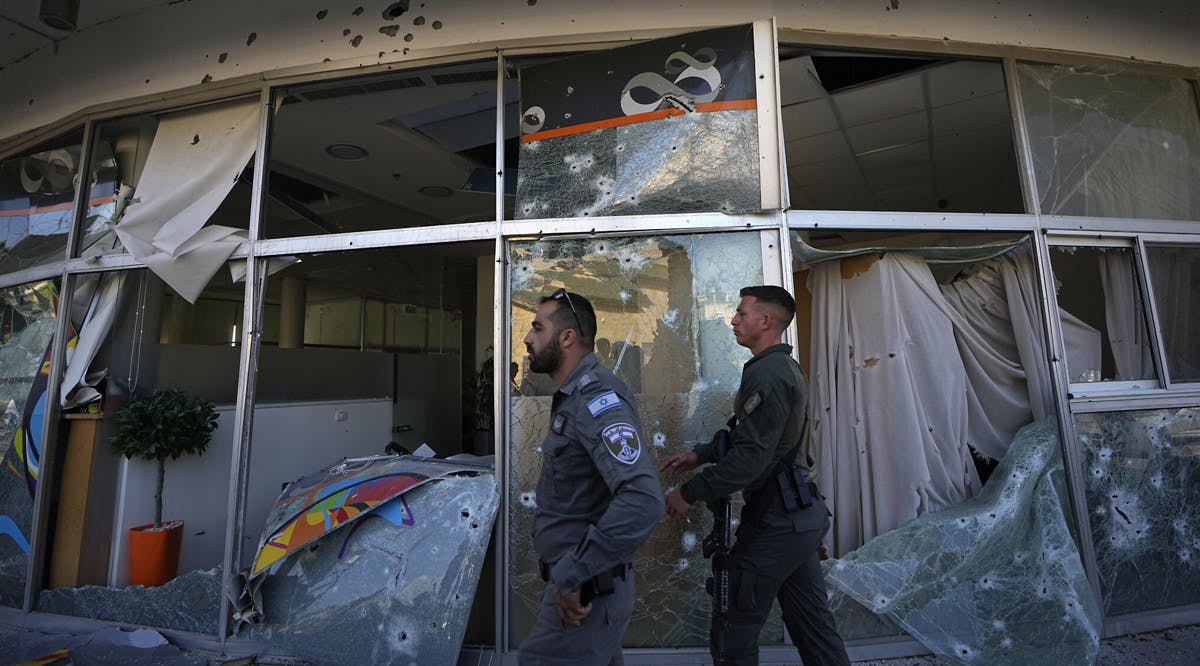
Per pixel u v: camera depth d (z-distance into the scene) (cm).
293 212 475
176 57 314
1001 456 268
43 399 298
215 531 297
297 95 314
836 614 234
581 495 142
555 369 155
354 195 511
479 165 445
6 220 339
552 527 143
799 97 356
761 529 174
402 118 377
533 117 268
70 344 303
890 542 237
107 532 281
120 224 289
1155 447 265
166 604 259
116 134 322
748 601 172
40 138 337
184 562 284
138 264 293
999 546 236
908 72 327
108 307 304
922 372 264
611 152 259
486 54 276
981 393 276
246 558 287
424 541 230
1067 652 226
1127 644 240
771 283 244
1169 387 273
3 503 299
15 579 286
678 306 251
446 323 705
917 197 535
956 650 227
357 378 438
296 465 320
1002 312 279
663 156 255
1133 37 300
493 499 235
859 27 280
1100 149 288
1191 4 307
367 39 289
